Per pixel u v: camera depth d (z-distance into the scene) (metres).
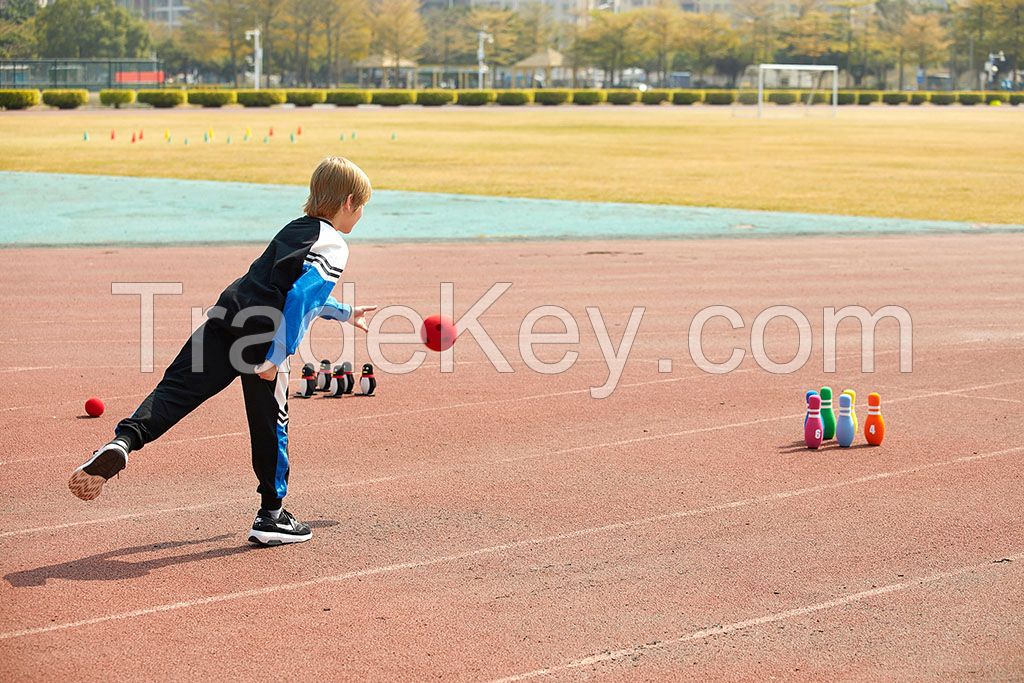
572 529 18.30
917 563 16.86
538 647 14.05
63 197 77.19
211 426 24.22
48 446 22.91
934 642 14.22
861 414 25.67
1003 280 46.19
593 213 69.50
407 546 17.55
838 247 55.97
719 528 18.34
